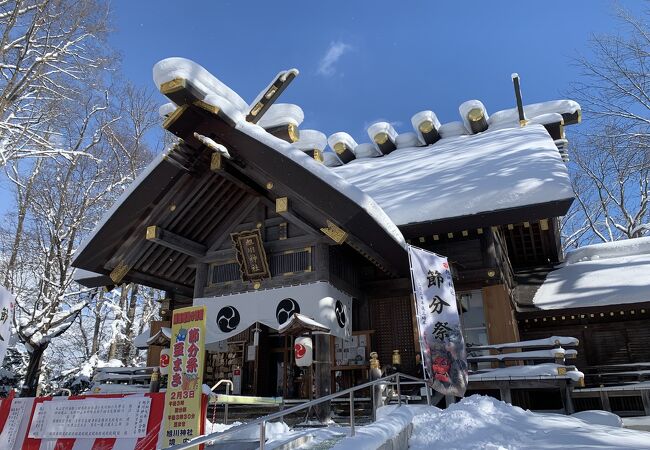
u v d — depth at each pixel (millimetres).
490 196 9586
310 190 8195
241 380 11445
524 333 13570
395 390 8766
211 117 8539
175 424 4938
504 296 10016
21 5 15930
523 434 5797
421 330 7004
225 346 12172
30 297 20047
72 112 18984
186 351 5129
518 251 15375
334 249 9516
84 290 16891
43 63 16547
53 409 6172
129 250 9938
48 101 17859
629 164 18625
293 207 8898
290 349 11625
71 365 24516
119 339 20500
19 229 19375
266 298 9102
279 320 8797
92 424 5812
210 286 9883
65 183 19359
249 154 8562
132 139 23641
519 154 12000
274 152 8250
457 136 17266
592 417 7090
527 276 15000
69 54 17438
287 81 8734
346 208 7949
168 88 8039
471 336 10516
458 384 6922
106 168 21844
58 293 15938
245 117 8906
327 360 7773
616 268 13875
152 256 10531
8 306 6992
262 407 10102
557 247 15031
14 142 16562
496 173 10734
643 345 12438
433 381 6750
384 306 10633
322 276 8742
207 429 6430
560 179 9352
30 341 14297
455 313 7344
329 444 5125
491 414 6418
